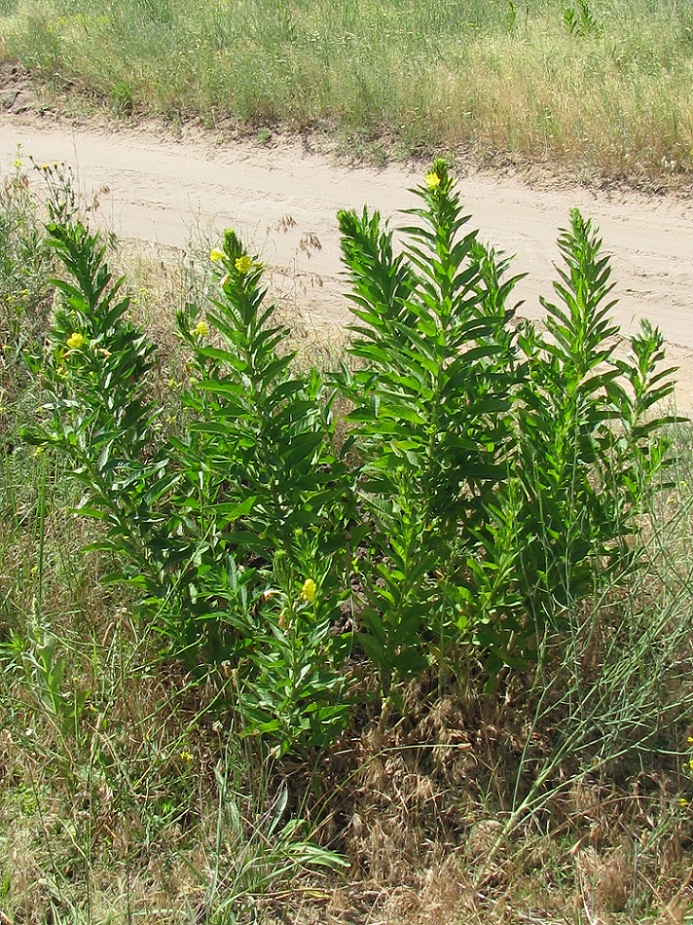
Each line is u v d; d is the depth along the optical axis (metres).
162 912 2.92
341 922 3.01
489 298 3.71
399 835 3.21
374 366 3.86
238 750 3.26
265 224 8.41
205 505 3.43
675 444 4.20
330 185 9.08
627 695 3.37
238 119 10.16
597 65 9.62
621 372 3.49
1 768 3.40
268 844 3.10
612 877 3.05
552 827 3.27
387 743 3.49
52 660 3.38
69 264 3.61
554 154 8.85
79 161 9.93
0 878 3.00
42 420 4.66
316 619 3.16
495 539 3.31
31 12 12.87
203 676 3.35
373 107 9.63
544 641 3.23
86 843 3.03
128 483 3.30
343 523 3.70
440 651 3.48
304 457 3.13
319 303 6.86
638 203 8.27
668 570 3.57
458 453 3.28
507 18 11.33
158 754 3.25
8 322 5.39
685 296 7.09
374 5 12.14
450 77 9.80
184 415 4.49
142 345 3.72
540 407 3.45
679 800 3.25
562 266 7.51
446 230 2.97
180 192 9.12
